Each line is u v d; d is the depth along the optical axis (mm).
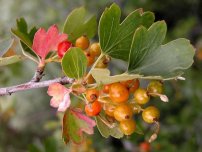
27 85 188
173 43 172
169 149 430
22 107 740
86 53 188
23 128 758
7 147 773
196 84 537
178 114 555
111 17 174
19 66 525
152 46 172
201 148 457
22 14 625
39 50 190
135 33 168
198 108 487
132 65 172
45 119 749
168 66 171
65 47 184
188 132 483
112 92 168
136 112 178
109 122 182
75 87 169
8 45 212
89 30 210
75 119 188
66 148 380
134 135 291
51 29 188
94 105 172
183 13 717
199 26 666
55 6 611
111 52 180
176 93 545
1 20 613
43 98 746
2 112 542
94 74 162
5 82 541
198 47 591
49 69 516
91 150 376
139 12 178
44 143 333
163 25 170
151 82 172
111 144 601
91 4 596
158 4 700
